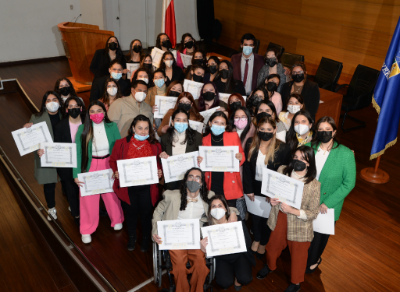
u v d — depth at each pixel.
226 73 4.25
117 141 3.07
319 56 7.47
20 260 3.52
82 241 3.44
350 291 2.94
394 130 3.74
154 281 2.98
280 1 8.05
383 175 4.53
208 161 3.01
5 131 5.77
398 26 3.42
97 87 4.37
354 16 6.60
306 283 3.01
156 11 9.90
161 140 3.18
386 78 3.58
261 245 3.19
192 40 5.74
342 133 5.65
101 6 8.84
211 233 2.58
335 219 2.84
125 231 3.62
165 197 2.82
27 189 4.29
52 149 3.16
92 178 3.17
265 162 2.90
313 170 2.54
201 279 2.68
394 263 3.24
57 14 8.73
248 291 2.93
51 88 7.12
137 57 5.52
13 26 8.29
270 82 3.83
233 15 9.62
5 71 8.05
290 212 2.56
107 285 2.92
